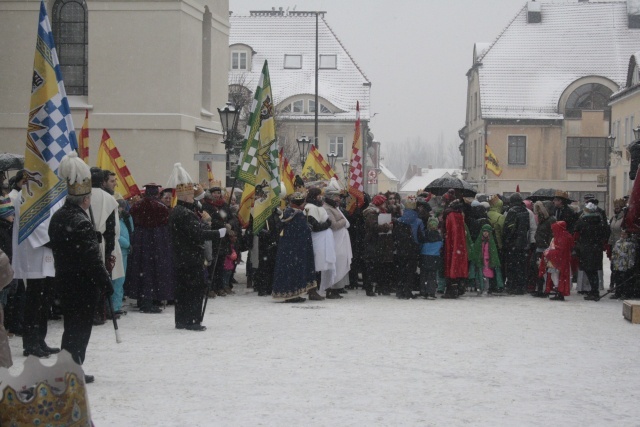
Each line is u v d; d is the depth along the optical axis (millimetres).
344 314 14898
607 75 73125
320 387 8992
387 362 10406
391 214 19906
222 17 30875
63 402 5375
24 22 26609
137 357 10594
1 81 26609
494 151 73125
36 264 10406
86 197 8961
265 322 13797
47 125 10445
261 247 17812
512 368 10172
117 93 26812
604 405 8438
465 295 18797
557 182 72750
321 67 73250
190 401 8328
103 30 26703
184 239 12766
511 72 74438
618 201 20438
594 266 17812
